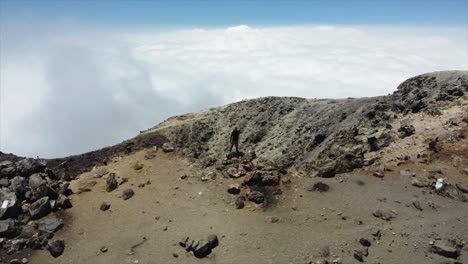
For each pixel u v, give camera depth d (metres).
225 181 26.55
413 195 23.75
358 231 20.45
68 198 25.66
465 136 30.06
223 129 62.50
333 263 18.22
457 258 18.19
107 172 29.66
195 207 23.91
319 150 46.41
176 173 28.62
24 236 21.84
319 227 21.12
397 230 20.41
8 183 25.73
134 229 22.09
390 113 46.12
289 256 18.84
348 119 51.94
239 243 20.12
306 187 25.16
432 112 38.44
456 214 21.75
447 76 47.59
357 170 27.67
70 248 20.92
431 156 28.22
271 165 27.80
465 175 25.47
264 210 23.12
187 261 19.22
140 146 37.66
